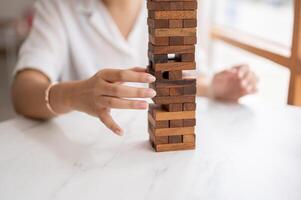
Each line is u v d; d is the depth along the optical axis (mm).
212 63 1351
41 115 733
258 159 571
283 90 1105
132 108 571
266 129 697
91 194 471
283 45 979
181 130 596
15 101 794
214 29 1341
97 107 600
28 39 1015
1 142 644
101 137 663
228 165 551
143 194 470
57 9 1059
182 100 582
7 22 3135
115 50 1076
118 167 547
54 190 482
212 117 760
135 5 1086
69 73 1103
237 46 1104
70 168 545
